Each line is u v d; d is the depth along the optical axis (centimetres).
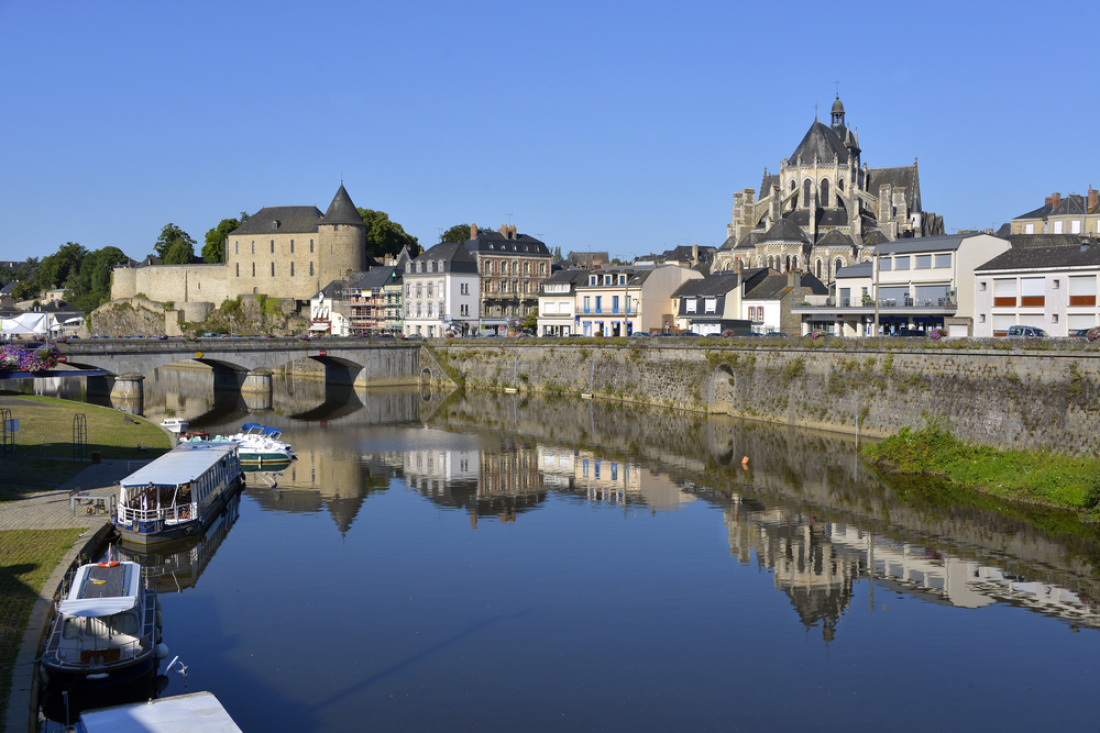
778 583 3450
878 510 4466
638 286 10862
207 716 1941
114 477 4512
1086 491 4234
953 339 5528
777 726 2375
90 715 1941
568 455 6144
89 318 17038
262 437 6119
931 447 5300
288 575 3528
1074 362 4712
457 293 12962
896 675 2670
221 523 4334
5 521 3666
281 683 2575
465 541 4022
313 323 15275
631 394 8844
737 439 6538
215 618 3059
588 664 2728
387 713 2412
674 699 2512
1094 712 2452
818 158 12838
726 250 12725
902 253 7425
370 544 3972
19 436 5412
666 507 4625
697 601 3262
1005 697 2536
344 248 15712
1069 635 2945
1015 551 3791
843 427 6419
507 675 2648
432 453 6262
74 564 3142
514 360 10356
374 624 3020
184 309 15888
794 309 8262
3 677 2227
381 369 10794
